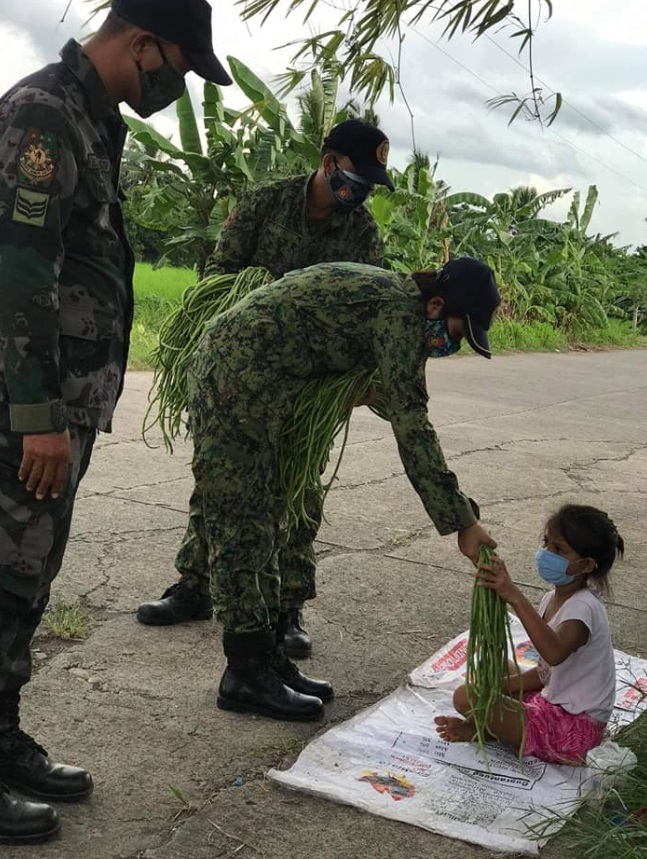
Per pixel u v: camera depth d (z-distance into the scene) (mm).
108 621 3693
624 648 3822
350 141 3176
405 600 4203
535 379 13844
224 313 3008
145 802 2543
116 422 7449
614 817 2525
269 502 3025
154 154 14641
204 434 2955
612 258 29203
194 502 3650
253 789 2645
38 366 2139
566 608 2898
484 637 2742
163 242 14539
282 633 3486
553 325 23156
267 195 3383
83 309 2311
